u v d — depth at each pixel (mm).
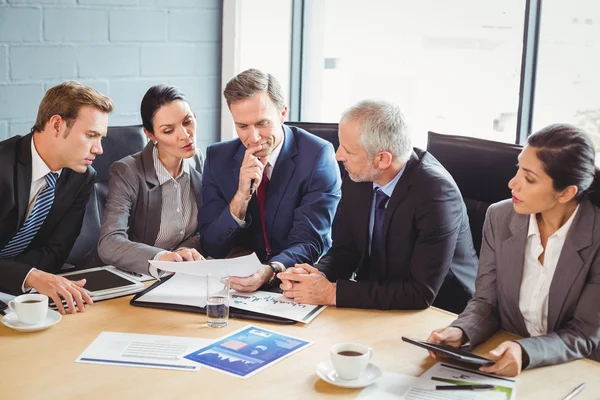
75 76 3137
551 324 1848
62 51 3080
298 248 2373
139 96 3350
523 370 1653
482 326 1828
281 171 2486
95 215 2703
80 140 2254
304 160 2486
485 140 2381
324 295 2016
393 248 2145
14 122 3014
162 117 2395
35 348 1720
